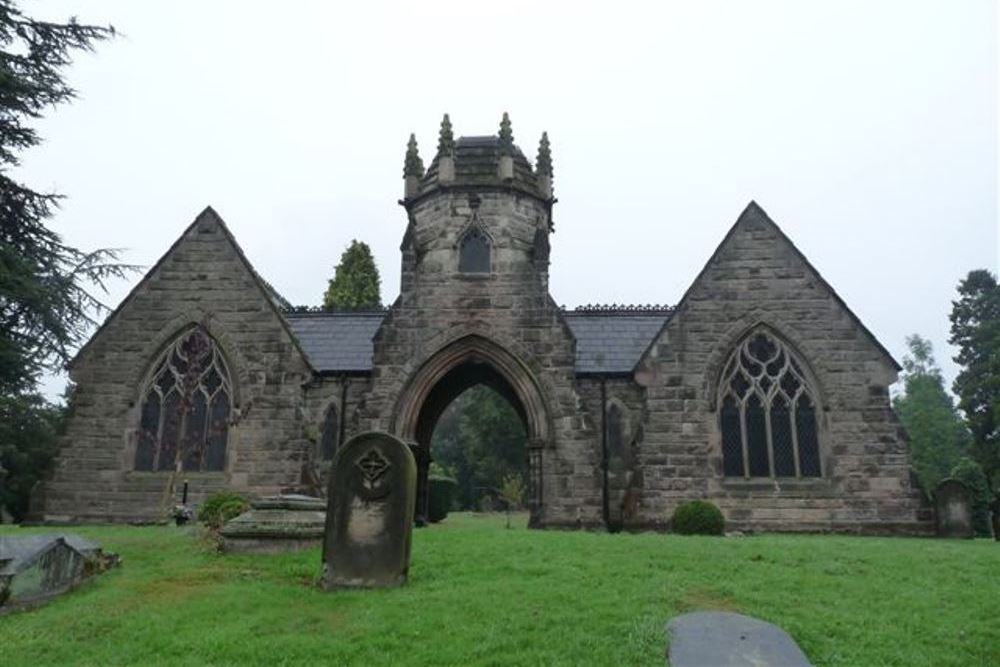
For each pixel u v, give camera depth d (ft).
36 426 124.36
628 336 92.17
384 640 30.68
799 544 51.13
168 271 80.53
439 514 133.59
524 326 76.23
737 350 75.87
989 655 31.07
